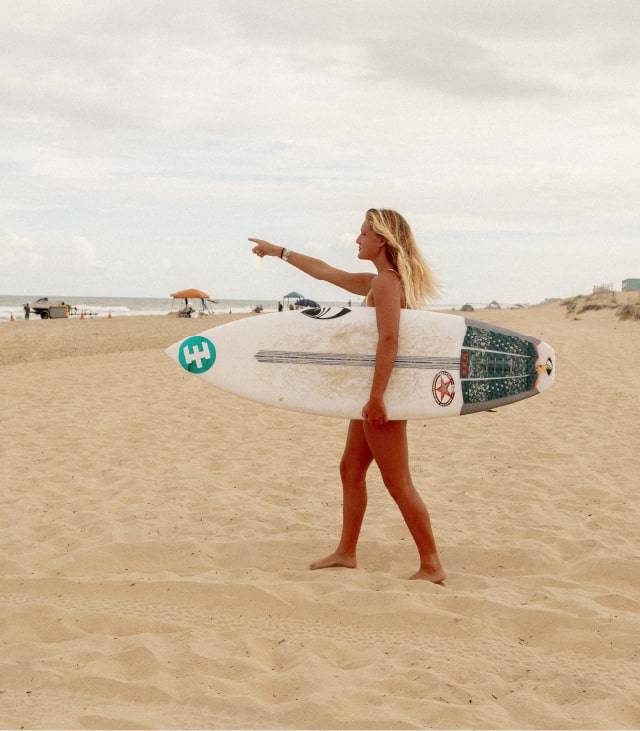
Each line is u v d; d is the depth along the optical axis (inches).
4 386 463.5
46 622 127.1
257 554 169.8
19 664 108.7
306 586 143.5
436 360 147.2
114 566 161.2
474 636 123.6
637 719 96.3
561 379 484.1
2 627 125.1
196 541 174.4
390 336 142.1
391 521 192.9
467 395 149.2
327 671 108.2
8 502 210.5
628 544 175.2
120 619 128.1
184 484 231.5
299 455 275.6
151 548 170.6
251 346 154.9
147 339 1047.0
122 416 356.8
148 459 267.0
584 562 160.6
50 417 352.5
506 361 151.2
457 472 246.4
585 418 344.2
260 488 228.7
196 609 135.6
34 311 1973.4
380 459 148.3
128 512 201.0
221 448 287.9
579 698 102.3
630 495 218.7
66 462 261.4
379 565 164.4
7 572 155.9
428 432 318.0
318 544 174.9
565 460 261.6
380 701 98.6
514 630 127.3
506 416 352.2
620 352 695.7
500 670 111.0
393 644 119.8
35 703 97.7
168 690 101.3
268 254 162.9
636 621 127.5
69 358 677.9
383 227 144.7
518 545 173.0
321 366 151.1
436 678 105.5
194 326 1397.6
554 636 123.0
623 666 112.0
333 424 339.6
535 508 203.8
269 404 152.6
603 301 1891.0
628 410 363.9
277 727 92.0
